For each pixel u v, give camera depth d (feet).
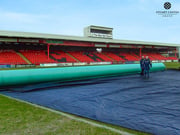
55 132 9.24
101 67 38.68
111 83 29.91
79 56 122.01
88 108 14.43
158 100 16.71
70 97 19.06
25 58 94.99
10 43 99.96
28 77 27.22
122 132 9.14
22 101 16.80
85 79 35.55
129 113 12.90
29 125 10.23
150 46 146.00
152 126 10.36
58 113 12.64
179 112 12.91
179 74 44.32
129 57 144.87
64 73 31.71
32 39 88.07
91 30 154.71
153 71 52.49
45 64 88.79
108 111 13.50
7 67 77.15
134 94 19.77
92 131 9.30
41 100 17.83
